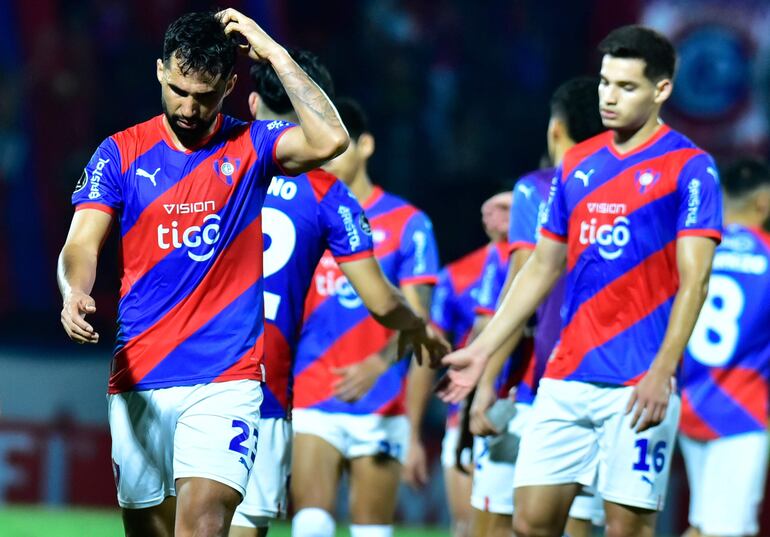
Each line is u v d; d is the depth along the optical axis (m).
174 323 14.25
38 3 52.75
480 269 25.64
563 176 17.45
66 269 13.65
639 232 16.77
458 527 25.31
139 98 53.00
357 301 20.34
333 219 16.73
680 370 17.19
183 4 53.97
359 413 20.42
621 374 16.86
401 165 52.72
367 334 20.34
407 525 34.78
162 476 14.64
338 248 16.81
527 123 54.12
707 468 23.59
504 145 53.78
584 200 17.12
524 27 54.97
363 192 21.38
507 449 19.95
